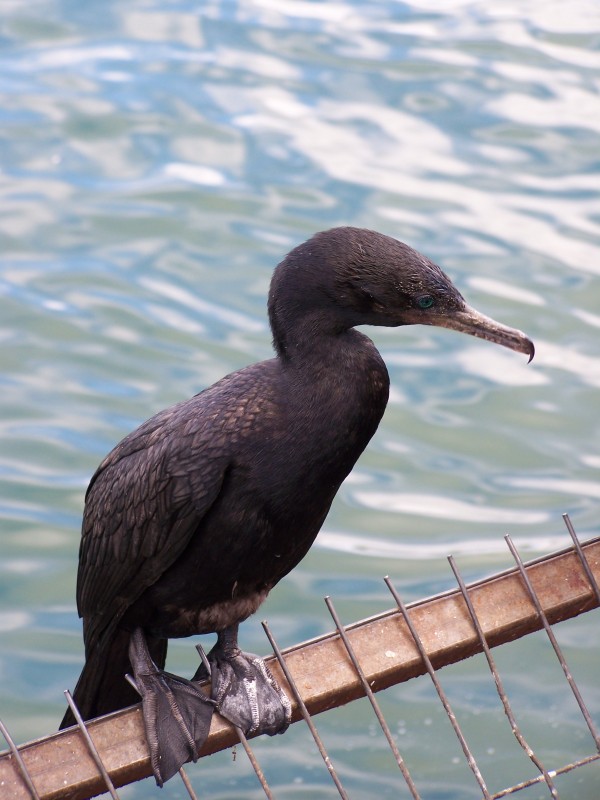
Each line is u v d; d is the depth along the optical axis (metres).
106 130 17.98
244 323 14.84
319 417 6.27
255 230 16.20
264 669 6.69
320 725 10.66
